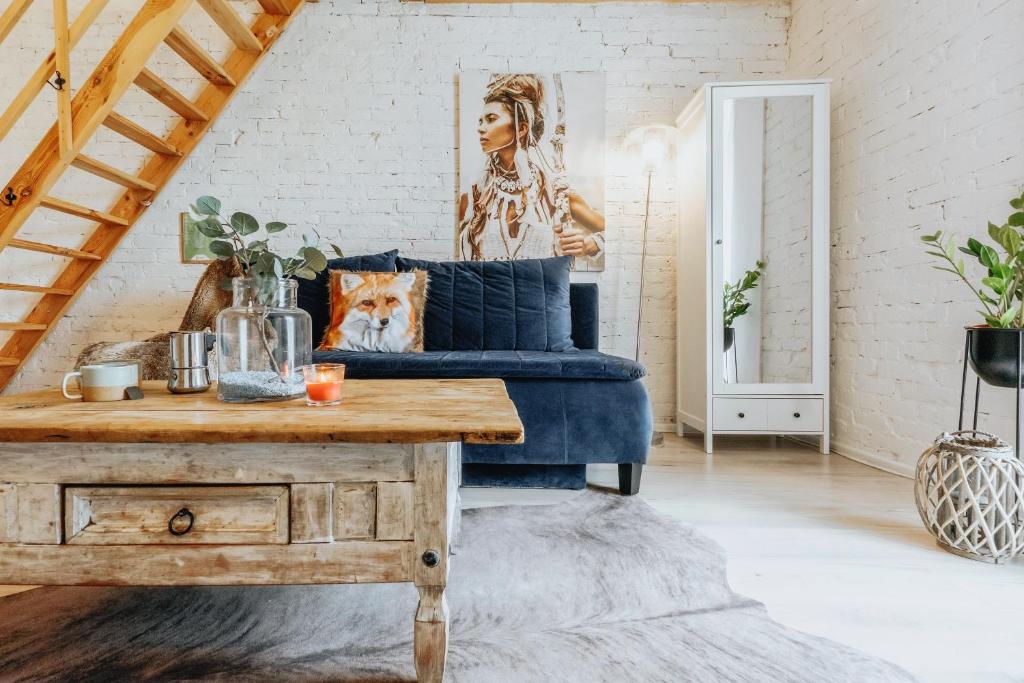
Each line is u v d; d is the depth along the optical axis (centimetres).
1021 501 131
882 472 218
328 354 206
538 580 126
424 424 84
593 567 132
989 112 176
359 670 93
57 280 287
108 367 108
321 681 90
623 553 140
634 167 305
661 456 246
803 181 250
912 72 209
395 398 114
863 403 238
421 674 84
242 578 82
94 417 88
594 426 185
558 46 303
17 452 81
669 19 302
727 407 253
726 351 253
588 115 302
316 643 101
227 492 82
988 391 178
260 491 82
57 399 110
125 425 81
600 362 188
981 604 115
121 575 82
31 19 297
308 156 303
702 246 261
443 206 306
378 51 302
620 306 308
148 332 299
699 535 151
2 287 241
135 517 83
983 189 179
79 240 296
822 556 139
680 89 303
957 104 188
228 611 112
